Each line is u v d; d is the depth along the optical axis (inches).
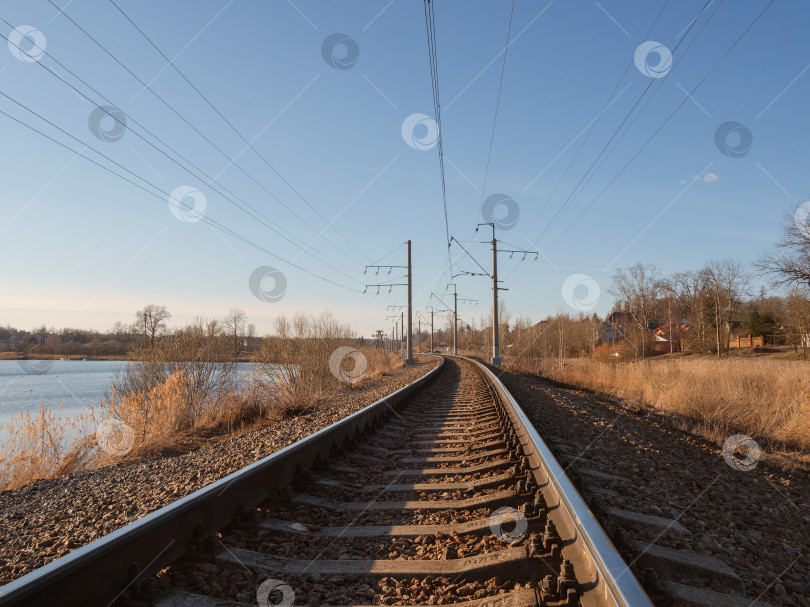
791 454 341.7
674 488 213.3
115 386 553.0
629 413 520.4
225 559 129.7
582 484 192.9
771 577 137.6
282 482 191.3
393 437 331.3
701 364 886.4
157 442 418.6
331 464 239.1
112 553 107.7
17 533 182.1
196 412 518.6
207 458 293.1
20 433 355.3
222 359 601.3
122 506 202.7
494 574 123.5
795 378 578.2
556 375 1132.5
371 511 178.2
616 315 2662.4
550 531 130.5
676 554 136.9
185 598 111.0
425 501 186.7
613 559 100.0
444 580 124.0
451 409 473.7
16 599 85.0
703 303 2337.6
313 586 121.6
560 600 106.2
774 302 2389.3
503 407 418.9
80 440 371.6
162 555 122.6
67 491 247.6
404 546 147.4
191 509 135.3
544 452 200.7
